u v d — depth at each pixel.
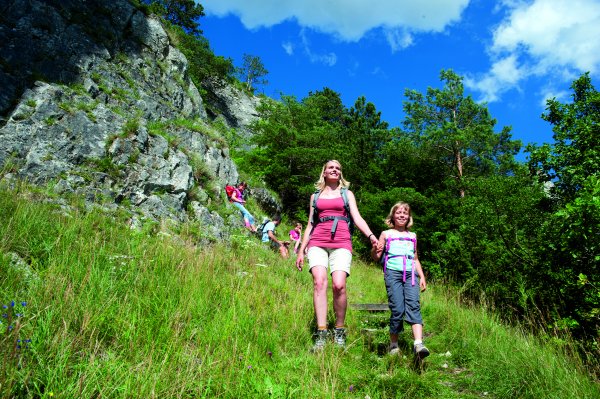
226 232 9.54
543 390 2.98
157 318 3.27
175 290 3.95
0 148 7.12
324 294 3.83
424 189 23.83
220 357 2.86
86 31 11.72
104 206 7.29
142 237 5.12
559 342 3.75
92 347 2.63
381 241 4.21
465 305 6.43
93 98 10.12
